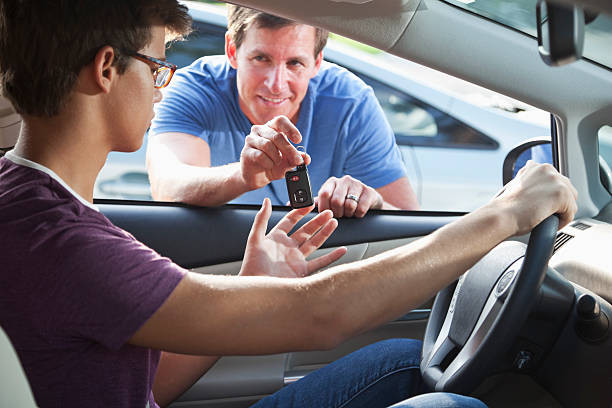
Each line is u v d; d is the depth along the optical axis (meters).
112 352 0.72
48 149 0.76
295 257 1.03
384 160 2.46
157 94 0.90
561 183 0.96
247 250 1.01
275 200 2.16
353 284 0.76
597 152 1.58
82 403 0.72
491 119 2.89
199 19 2.37
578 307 1.13
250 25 2.02
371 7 1.21
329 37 2.12
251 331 0.72
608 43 1.37
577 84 1.46
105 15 0.75
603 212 1.59
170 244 1.54
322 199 1.64
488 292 1.14
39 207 0.71
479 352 1.04
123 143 0.83
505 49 1.37
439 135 2.91
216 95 2.12
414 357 1.29
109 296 0.68
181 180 1.65
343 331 0.76
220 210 1.60
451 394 0.99
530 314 1.16
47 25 0.72
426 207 2.93
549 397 1.25
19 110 0.76
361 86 2.41
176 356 1.13
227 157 2.18
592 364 1.15
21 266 0.68
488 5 1.32
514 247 1.18
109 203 1.56
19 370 0.56
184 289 0.71
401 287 0.78
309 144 2.36
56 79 0.74
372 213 1.71
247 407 1.54
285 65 2.08
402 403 0.99
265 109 2.14
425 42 1.33
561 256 1.42
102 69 0.76
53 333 0.69
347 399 1.20
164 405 1.15
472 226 0.85
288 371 1.60
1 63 0.75
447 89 2.86
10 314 0.69
